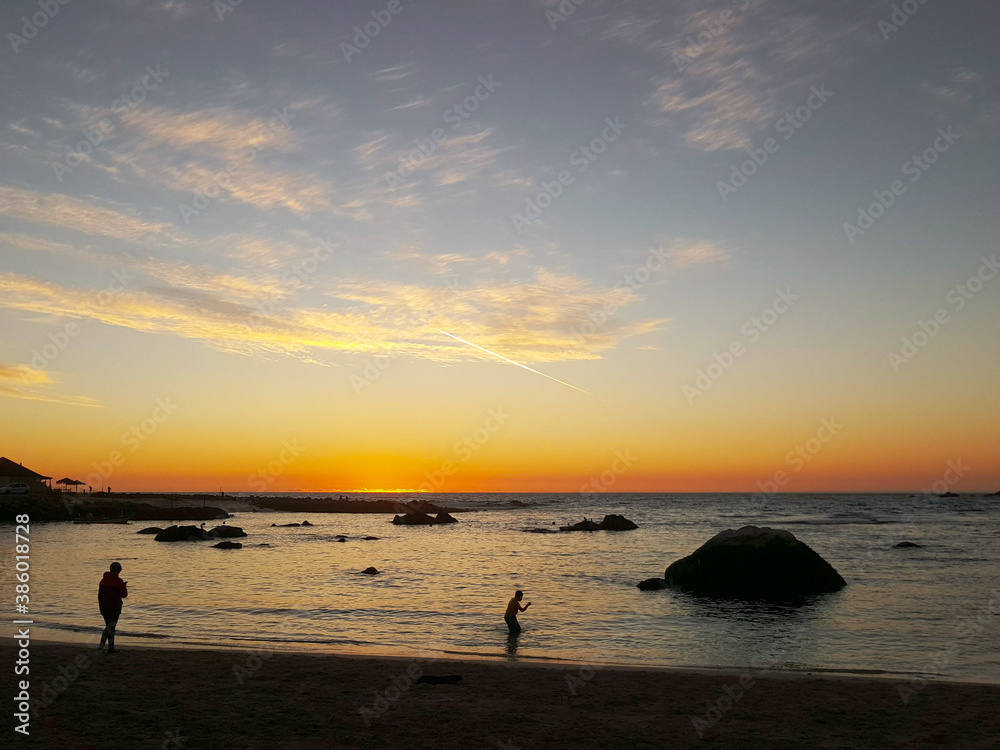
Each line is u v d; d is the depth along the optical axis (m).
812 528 71.94
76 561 39.25
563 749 9.70
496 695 12.71
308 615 22.64
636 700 12.52
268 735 9.95
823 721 11.29
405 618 22.33
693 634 20.06
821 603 25.42
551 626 21.14
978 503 170.50
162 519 88.44
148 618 21.52
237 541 58.44
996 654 17.61
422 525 87.69
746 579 27.23
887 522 82.69
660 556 45.44
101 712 10.88
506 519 105.44
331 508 129.75
